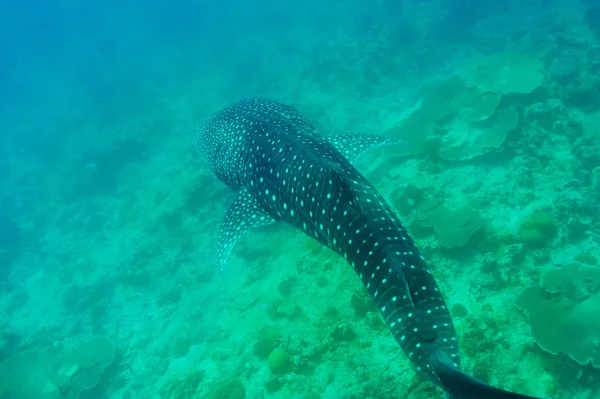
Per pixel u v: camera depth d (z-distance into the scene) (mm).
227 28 43094
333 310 8594
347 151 5457
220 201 15281
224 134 6008
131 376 11641
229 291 12133
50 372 11969
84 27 75688
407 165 11977
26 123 37625
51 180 24344
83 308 15047
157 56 42781
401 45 22375
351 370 7340
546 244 8242
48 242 19969
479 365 6406
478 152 10930
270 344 8953
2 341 14453
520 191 9766
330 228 3938
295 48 29922
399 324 3193
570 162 9977
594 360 5738
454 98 13102
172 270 14484
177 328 12297
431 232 9250
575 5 21297
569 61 13758
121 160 22766
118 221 18734
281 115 5551
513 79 12258
